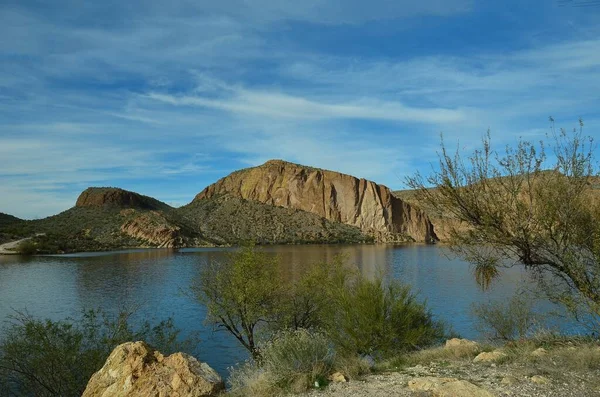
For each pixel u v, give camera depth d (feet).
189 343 65.16
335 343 48.91
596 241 27.17
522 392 20.89
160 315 122.62
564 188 28.27
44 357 45.19
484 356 29.81
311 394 24.48
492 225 29.30
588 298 27.53
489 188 29.78
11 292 172.04
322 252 406.82
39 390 45.96
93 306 136.77
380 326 46.60
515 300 50.16
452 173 30.50
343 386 25.35
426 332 50.52
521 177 28.84
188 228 620.08
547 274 32.12
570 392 20.47
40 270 259.19
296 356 28.07
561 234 29.63
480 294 127.13
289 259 294.25
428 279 187.73
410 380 24.39
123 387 26.68
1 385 46.29
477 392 20.90
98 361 47.24
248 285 61.93
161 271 252.01
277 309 63.31
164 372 27.61
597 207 28.94
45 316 118.83
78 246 461.78
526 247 29.32
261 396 25.46
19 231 456.86
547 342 33.27
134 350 29.19
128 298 155.43
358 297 49.08
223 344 92.89
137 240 544.62
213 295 65.98
